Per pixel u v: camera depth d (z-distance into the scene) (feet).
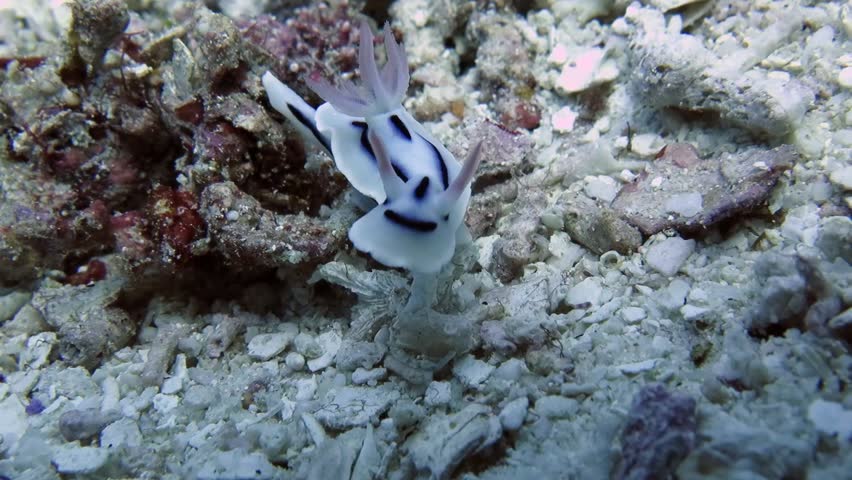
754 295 0.24
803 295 0.22
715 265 0.26
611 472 0.21
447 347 0.25
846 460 0.19
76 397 0.27
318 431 0.24
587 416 0.23
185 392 0.28
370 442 0.24
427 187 0.24
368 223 0.23
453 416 0.23
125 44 0.30
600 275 0.28
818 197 0.26
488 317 0.27
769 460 0.19
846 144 0.27
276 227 0.29
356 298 0.30
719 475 0.19
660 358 0.23
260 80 0.30
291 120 0.30
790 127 0.27
